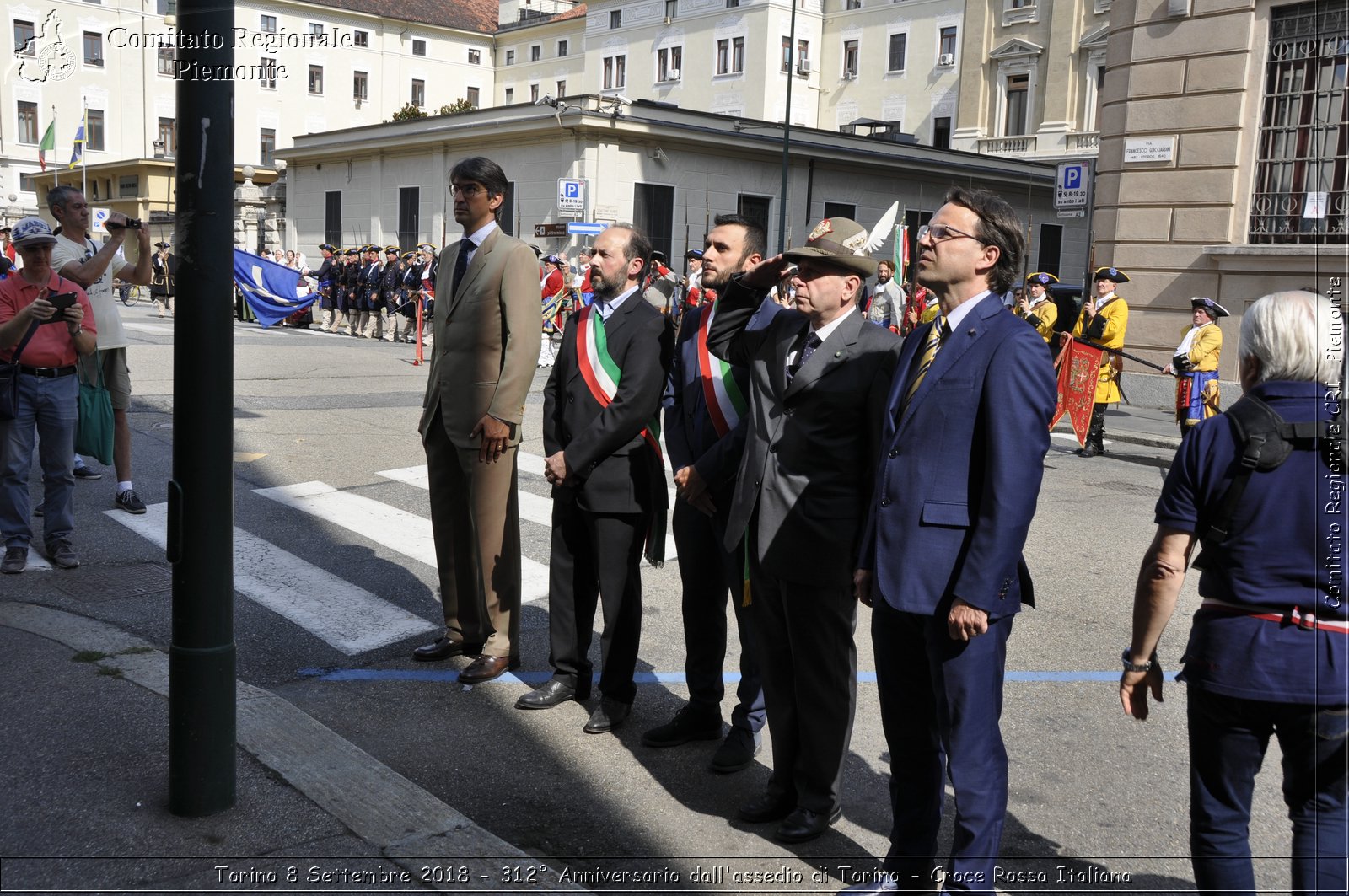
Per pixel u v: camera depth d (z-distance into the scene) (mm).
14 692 4113
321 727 3932
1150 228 15305
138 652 4578
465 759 3916
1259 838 3523
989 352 2787
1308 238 13820
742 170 28953
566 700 4477
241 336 20562
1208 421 2551
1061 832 3525
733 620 5746
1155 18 15016
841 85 49250
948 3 44656
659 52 53031
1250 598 2439
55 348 5719
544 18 58406
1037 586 6328
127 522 6859
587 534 4375
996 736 2844
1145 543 7449
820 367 3266
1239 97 14289
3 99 31672
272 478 8312
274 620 5293
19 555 5766
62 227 6836
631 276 4211
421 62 54031
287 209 37250
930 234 2881
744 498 3406
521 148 28062
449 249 4660
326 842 3146
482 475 4531
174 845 3084
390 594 5750
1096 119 38781
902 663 3037
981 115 42062
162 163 32906
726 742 3916
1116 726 4379
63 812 3234
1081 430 11383
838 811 3492
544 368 18344
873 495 3078
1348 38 13148
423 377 15219
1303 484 2406
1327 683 2357
